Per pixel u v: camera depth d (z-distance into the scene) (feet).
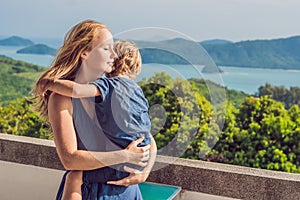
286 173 8.93
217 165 9.29
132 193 7.48
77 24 7.16
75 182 7.24
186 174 9.18
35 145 10.24
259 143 13.14
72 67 6.97
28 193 10.40
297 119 13.08
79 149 7.04
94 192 7.20
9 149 10.50
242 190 8.83
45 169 10.20
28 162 10.36
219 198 9.00
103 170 7.13
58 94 6.96
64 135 6.88
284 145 12.94
